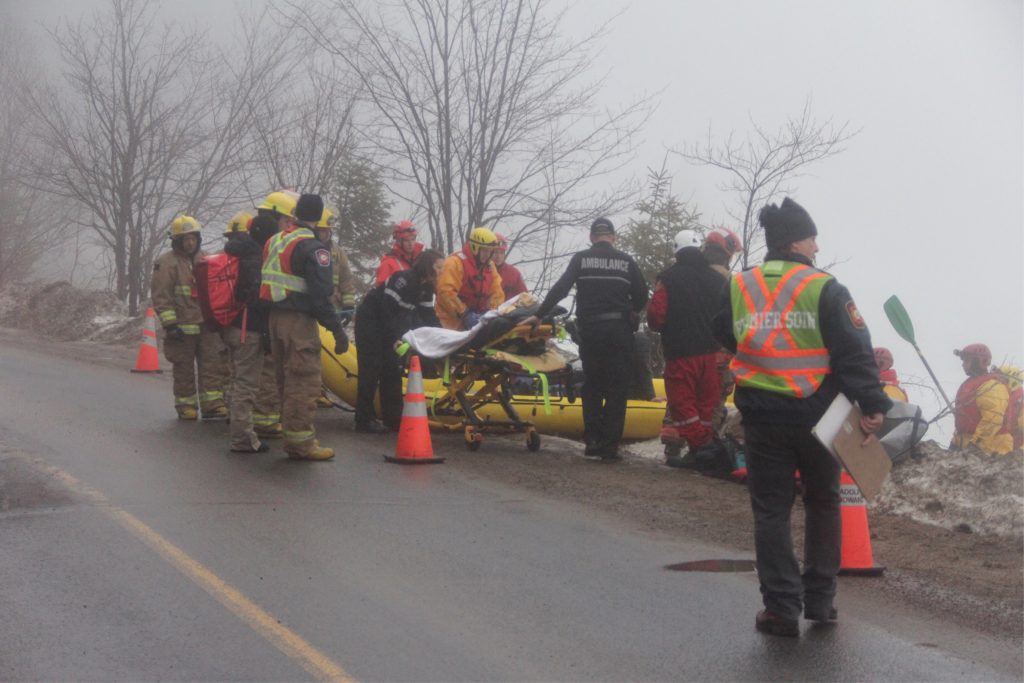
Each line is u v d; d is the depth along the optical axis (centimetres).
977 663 539
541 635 555
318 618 565
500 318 1022
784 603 565
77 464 888
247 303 966
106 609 566
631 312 1026
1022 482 826
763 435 572
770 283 576
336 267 1252
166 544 676
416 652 527
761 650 546
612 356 1020
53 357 1662
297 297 936
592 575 657
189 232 1141
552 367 1059
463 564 667
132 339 2041
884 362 1041
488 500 838
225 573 627
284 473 896
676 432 1005
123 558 647
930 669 529
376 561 664
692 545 736
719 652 542
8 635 528
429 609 586
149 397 1293
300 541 697
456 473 937
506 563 673
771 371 568
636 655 534
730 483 952
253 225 995
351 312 1256
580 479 937
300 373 944
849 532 686
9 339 2000
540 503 838
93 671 493
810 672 520
